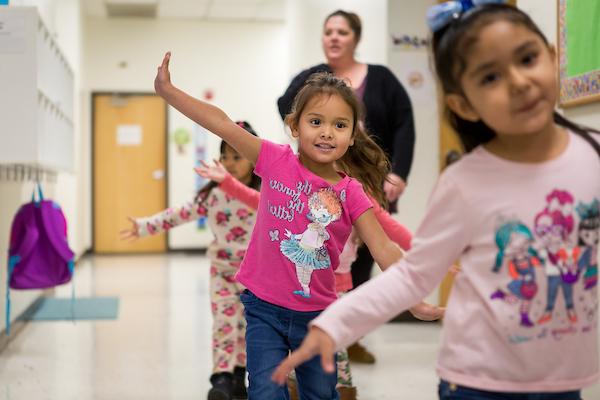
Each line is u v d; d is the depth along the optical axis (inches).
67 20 327.9
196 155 416.5
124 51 408.8
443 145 189.6
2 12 142.8
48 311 211.6
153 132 414.0
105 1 367.6
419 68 190.1
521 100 45.6
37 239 154.6
